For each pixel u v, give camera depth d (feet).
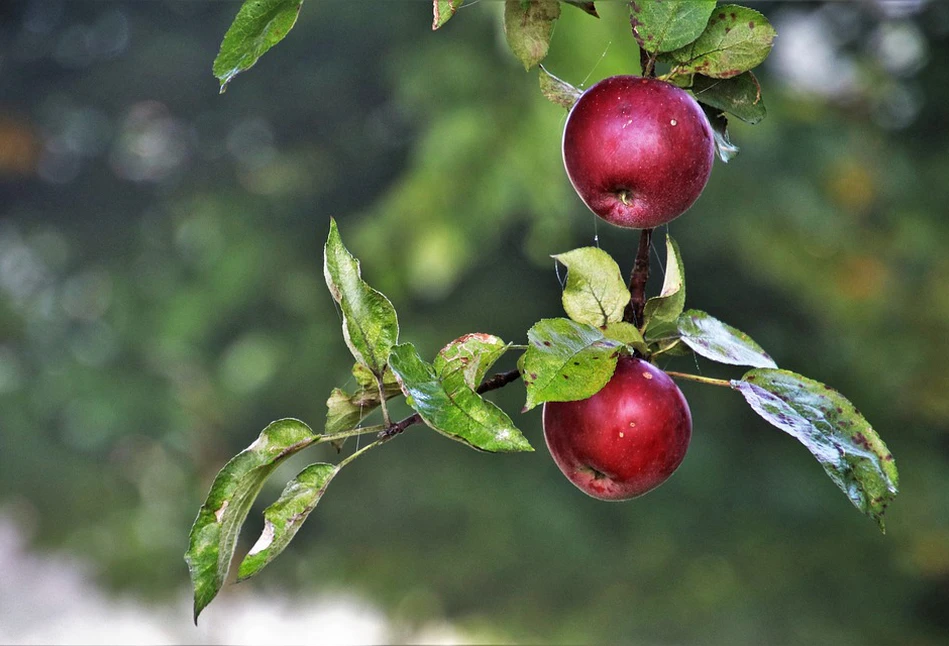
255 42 4.79
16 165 30.91
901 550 25.99
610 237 25.26
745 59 5.03
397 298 23.17
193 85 30.76
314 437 4.61
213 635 29.25
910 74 28.68
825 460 4.64
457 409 4.24
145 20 31.40
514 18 5.41
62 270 31.86
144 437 27.99
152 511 28.68
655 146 4.90
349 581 27.71
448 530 27.45
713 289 27.04
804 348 26.86
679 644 26.04
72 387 28.50
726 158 5.48
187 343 27.76
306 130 30.32
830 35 28.91
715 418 27.63
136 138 32.22
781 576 26.50
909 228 25.21
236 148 31.45
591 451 5.14
